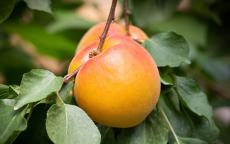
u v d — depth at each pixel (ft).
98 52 1.12
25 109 1.08
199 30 1.99
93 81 1.07
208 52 1.77
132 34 1.28
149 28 1.94
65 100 1.10
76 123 1.04
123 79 1.06
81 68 1.10
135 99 1.07
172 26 1.97
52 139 1.02
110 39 1.13
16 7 1.90
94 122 1.12
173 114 1.25
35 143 1.20
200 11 1.89
